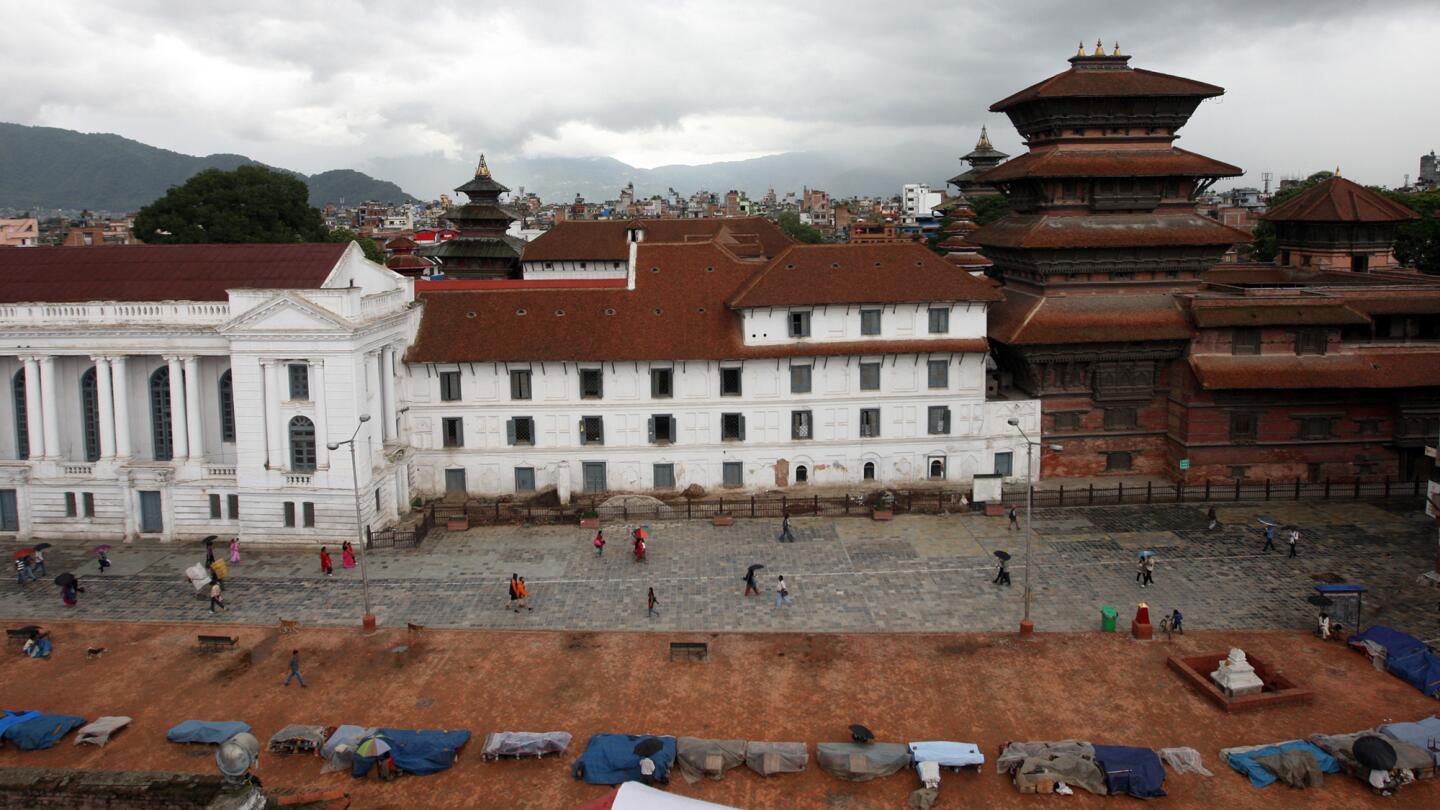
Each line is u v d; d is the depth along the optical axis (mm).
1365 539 64375
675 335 73125
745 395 73500
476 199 129000
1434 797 37406
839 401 74062
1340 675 46719
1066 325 75000
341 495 63781
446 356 71750
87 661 49562
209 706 45156
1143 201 75750
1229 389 72250
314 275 66375
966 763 38656
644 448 73875
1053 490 73562
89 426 68875
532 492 74188
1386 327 76188
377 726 43250
